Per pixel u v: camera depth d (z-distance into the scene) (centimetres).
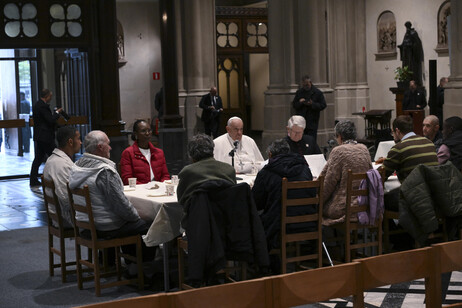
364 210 534
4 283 543
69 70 1167
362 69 1703
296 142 684
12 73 1299
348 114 1716
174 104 1238
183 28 1441
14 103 1309
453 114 1120
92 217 496
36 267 591
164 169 660
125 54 1669
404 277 324
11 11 968
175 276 549
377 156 751
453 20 1107
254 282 286
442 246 335
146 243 497
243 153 666
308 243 624
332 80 1708
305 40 1271
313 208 518
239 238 455
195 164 466
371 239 590
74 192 505
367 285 312
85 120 1123
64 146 564
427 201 518
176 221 501
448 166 535
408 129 584
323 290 300
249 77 1977
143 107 1698
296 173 509
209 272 445
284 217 498
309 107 1176
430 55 1502
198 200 444
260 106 1947
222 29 1758
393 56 1616
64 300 496
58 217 537
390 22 1612
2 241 693
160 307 268
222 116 1781
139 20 1677
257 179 511
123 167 643
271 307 288
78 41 1003
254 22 1795
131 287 529
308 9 1259
